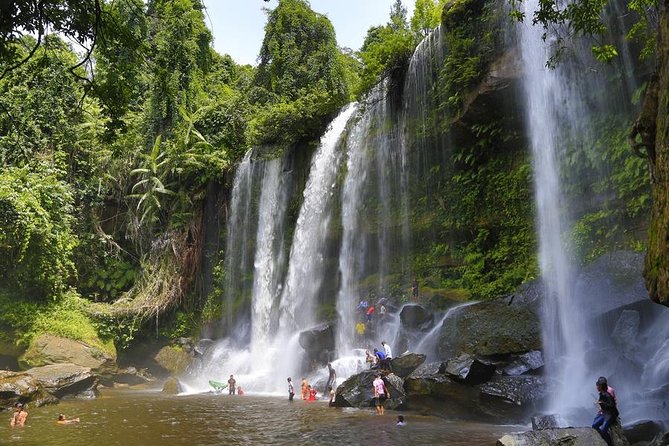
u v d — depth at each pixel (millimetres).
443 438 9078
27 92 23375
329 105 25016
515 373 11391
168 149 28031
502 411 10609
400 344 16156
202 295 27703
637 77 13414
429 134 19344
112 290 27250
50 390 17062
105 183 28469
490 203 17406
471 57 17109
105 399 17469
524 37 15977
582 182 14727
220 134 29078
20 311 21953
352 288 21359
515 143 17109
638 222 13148
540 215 15891
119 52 8883
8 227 20734
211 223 28672
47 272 22672
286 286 24344
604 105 14297
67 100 24406
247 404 15336
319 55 33344
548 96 15656
